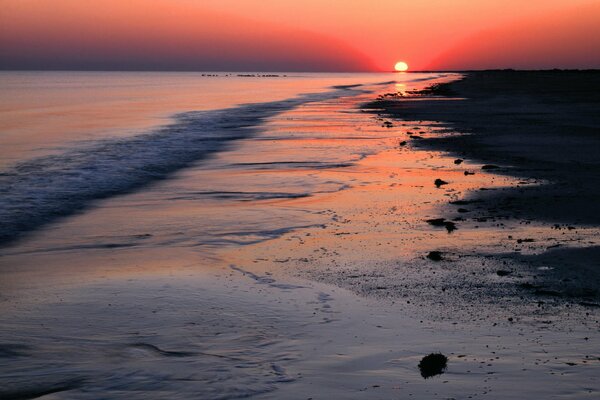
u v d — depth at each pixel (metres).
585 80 122.69
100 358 6.75
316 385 6.00
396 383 6.00
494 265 10.02
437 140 27.81
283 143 27.28
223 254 10.91
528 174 18.78
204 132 32.12
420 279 9.39
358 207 14.54
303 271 9.88
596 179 17.78
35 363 6.64
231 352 6.85
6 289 9.10
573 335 7.18
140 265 10.30
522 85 97.69
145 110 49.84
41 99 67.31
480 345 6.91
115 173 19.67
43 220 13.61
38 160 22.52
